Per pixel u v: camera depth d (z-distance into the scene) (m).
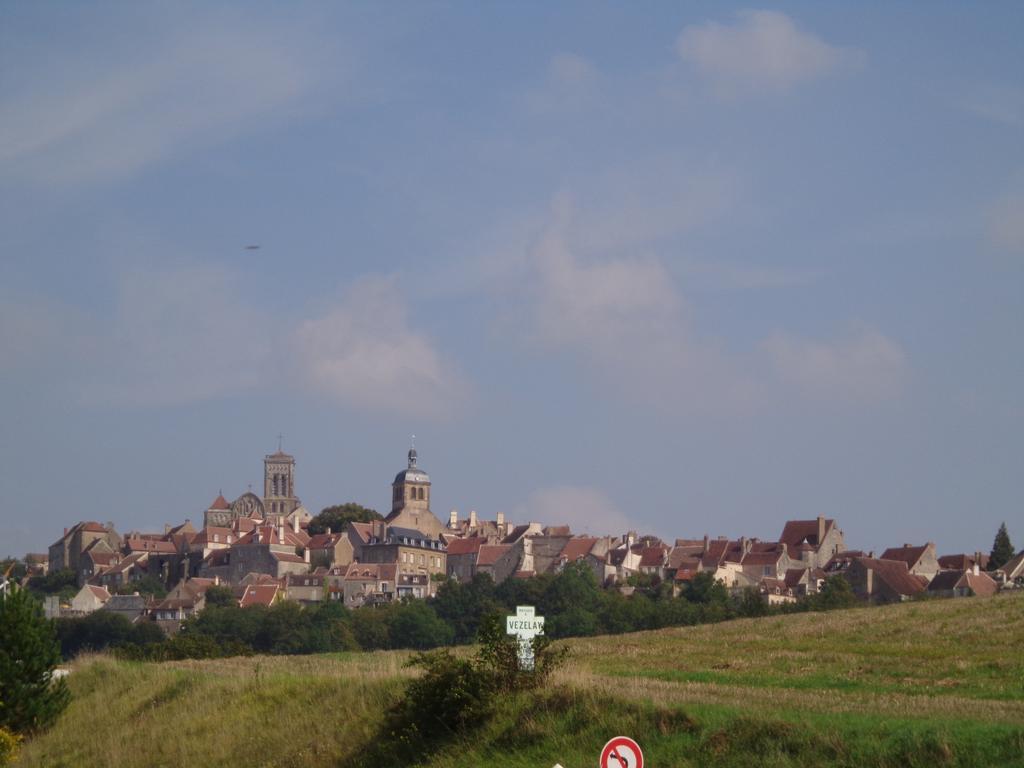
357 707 61.38
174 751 63.66
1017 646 86.12
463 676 55.66
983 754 42.34
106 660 84.62
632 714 50.94
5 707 71.31
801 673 77.50
